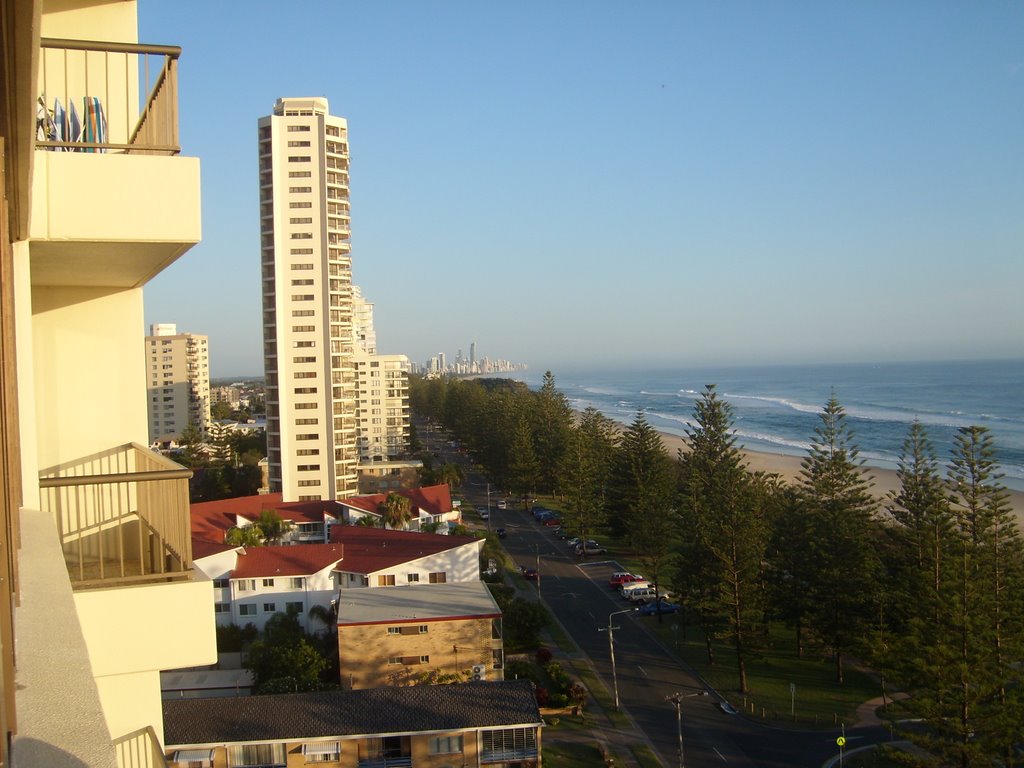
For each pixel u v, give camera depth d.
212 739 18.88
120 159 5.36
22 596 3.48
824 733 24.61
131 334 7.45
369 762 19.20
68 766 2.05
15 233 5.07
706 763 22.50
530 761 19.61
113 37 7.45
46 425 7.16
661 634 34.22
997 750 20.12
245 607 31.70
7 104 3.52
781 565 32.75
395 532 38.38
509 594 34.59
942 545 25.41
